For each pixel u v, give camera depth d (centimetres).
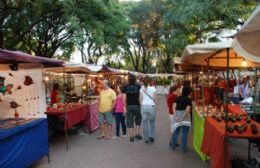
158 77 4888
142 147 908
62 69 1224
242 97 1603
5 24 1677
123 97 1027
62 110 1017
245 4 1759
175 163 736
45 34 2048
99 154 834
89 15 1859
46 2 1597
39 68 813
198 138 827
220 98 1039
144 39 4375
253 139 612
